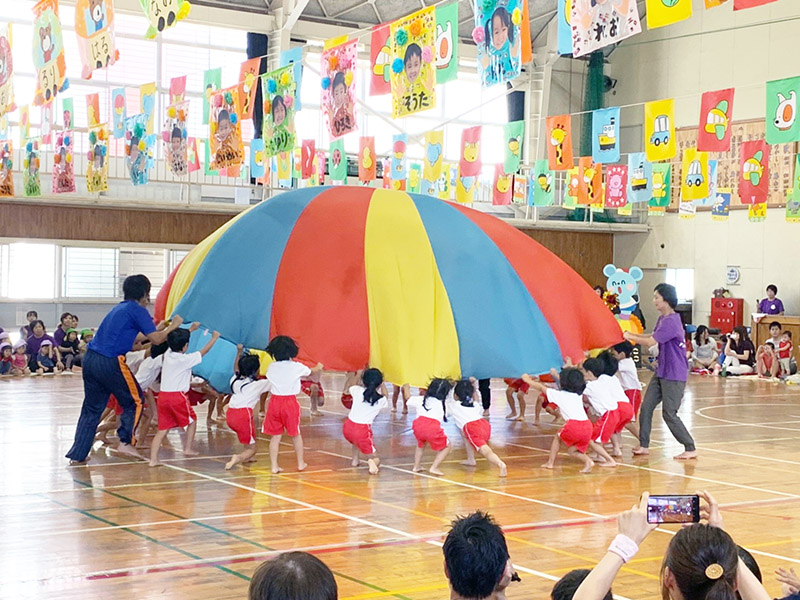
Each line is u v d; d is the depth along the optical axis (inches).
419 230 364.8
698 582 81.0
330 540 216.2
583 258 876.0
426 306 345.1
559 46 253.4
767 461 336.5
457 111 851.4
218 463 315.6
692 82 824.9
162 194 710.5
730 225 796.6
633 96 877.2
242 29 751.7
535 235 848.9
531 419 444.8
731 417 465.4
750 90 778.2
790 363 664.4
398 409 476.4
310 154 580.4
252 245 354.9
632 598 175.0
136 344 340.5
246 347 336.5
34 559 196.4
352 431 304.8
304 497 264.4
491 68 272.8
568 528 230.8
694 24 823.1
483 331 345.1
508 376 340.2
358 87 805.2
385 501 261.0
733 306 771.4
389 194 387.9
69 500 254.1
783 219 754.2
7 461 309.3
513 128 487.8
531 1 820.0
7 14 687.1
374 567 193.9
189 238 708.0
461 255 361.1
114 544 209.3
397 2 782.5
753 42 776.9
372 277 346.6
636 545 86.0
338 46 340.5
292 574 74.8
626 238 887.7
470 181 618.8
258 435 383.9
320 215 364.8
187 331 310.3
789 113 357.7
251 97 406.0
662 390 340.5
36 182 546.0
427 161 524.7
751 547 215.8
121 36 720.3
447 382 311.6
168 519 234.2
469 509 251.8
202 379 389.7
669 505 87.4
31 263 675.4
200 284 346.6
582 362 353.1
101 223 680.4
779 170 756.0
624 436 400.5
